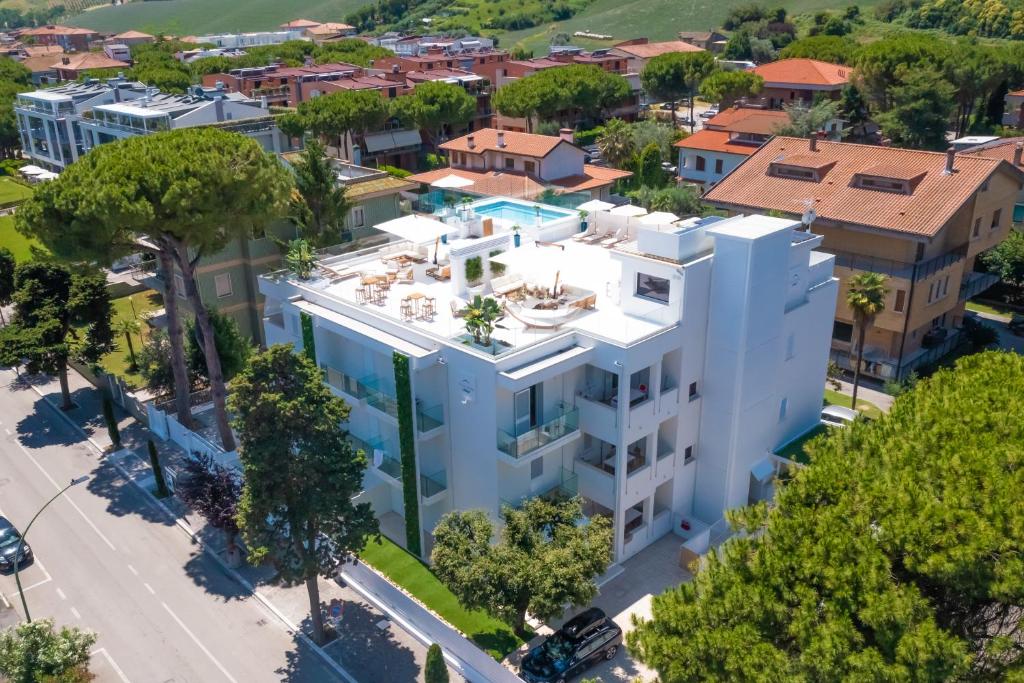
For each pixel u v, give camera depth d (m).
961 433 22.14
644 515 35.81
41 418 50.34
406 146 107.19
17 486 42.84
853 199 51.12
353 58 157.12
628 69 147.00
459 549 28.88
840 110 101.75
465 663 29.69
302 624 32.84
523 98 106.50
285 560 29.78
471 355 31.09
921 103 88.38
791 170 55.19
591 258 42.06
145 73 127.75
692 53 122.44
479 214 48.28
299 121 90.88
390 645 31.55
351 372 38.41
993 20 171.25
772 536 21.31
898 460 21.92
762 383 35.75
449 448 34.19
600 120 124.06
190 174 38.00
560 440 32.59
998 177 53.44
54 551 37.62
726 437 35.47
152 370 49.62
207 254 42.66
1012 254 58.62
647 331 32.97
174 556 37.28
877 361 50.88
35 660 27.89
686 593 21.94
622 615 32.09
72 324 51.31
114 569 36.38
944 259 49.94
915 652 17.27
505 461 31.44
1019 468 20.38
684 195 70.56
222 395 43.41
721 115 94.00
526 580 27.80
